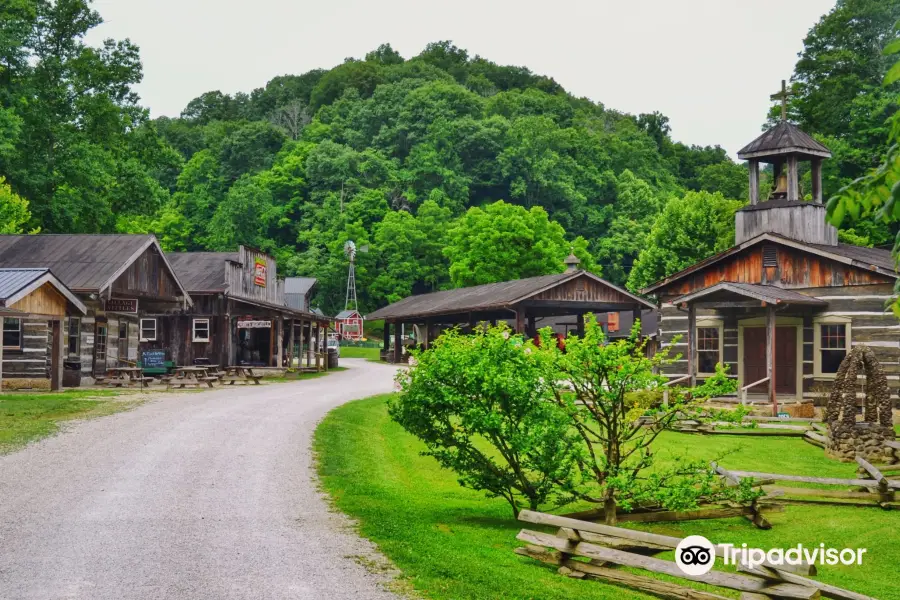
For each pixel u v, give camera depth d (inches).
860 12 2479.1
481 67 7386.8
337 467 562.3
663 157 5497.1
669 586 325.4
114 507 430.6
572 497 459.5
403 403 463.8
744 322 1091.9
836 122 2358.5
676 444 755.4
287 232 4601.4
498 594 305.0
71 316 1099.3
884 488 514.3
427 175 4682.6
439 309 1701.5
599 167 4842.5
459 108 5418.3
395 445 713.6
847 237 1807.3
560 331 2047.2
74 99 1967.3
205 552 350.3
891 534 447.2
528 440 426.9
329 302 3850.9
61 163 1913.1
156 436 656.4
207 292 1555.1
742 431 837.2
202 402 907.4
